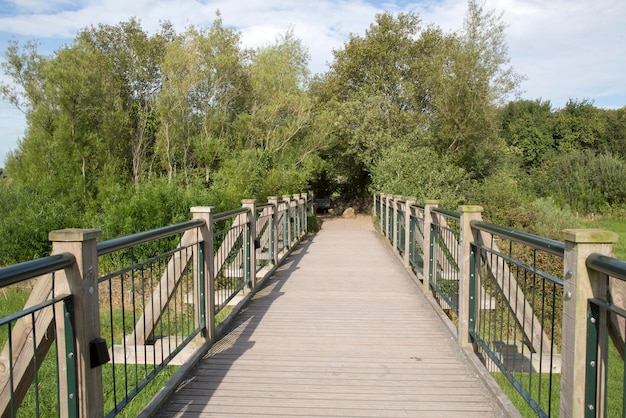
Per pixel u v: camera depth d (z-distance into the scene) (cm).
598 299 179
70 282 197
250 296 571
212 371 344
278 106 1738
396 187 1432
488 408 285
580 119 3294
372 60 2338
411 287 643
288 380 328
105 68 1773
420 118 2039
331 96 2386
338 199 2545
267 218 758
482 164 1856
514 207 1277
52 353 504
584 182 2384
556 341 573
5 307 724
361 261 882
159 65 2152
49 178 1341
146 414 266
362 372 342
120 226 900
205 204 977
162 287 395
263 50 2030
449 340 416
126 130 1859
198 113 1747
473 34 1720
